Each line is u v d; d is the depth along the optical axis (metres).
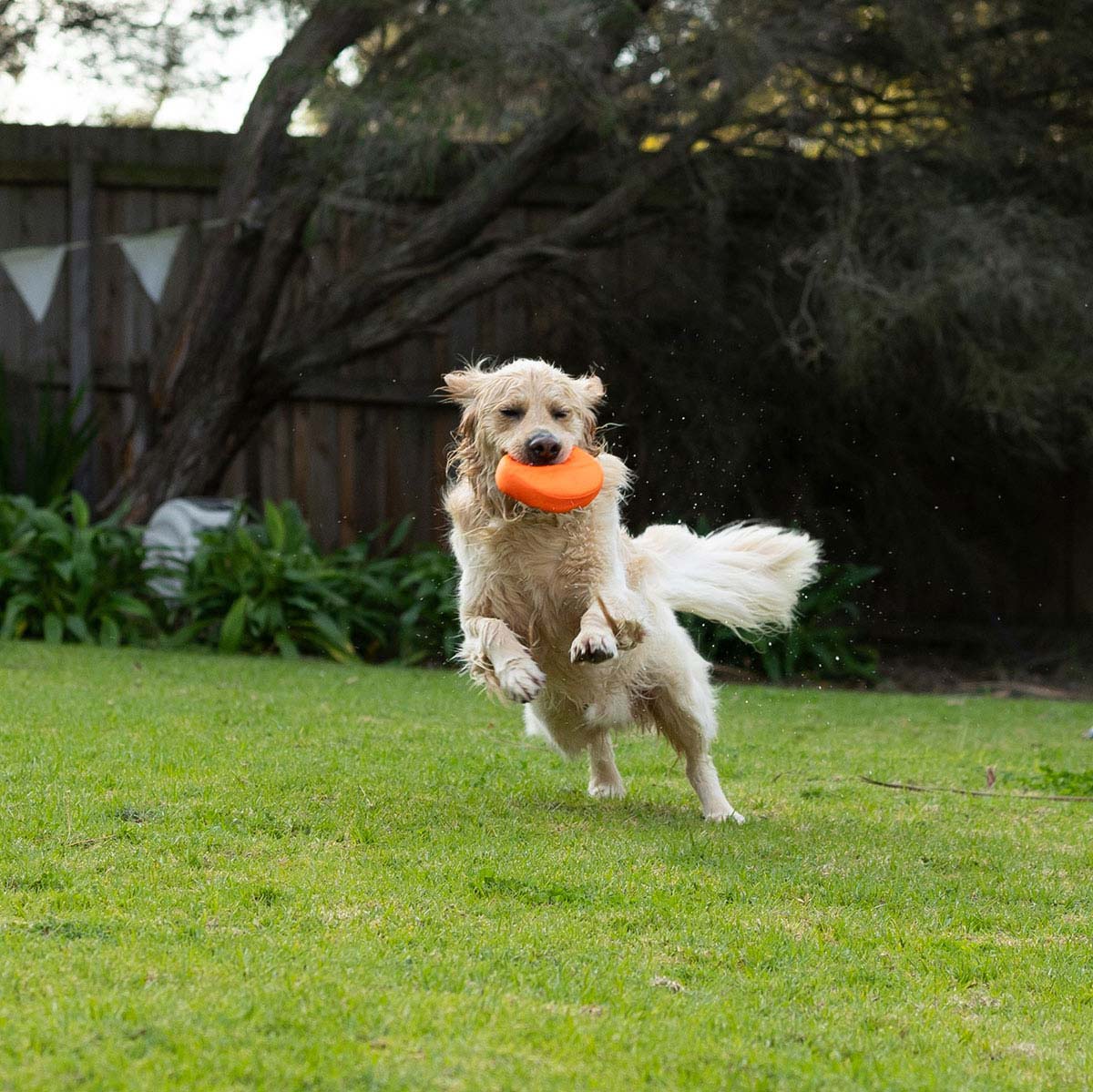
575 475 4.36
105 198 11.84
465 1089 2.35
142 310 11.93
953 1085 2.56
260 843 3.95
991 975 3.29
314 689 7.83
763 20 10.20
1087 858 4.56
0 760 4.93
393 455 12.37
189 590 10.08
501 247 11.65
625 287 12.23
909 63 10.77
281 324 12.23
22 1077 2.27
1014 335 10.94
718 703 5.18
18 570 9.74
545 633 4.68
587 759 5.99
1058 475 12.64
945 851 4.54
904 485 12.37
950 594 12.62
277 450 12.15
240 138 10.84
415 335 11.38
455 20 10.06
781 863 4.20
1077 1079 2.65
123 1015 2.54
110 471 11.91
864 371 10.93
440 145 10.26
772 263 11.72
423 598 10.43
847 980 3.15
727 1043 2.67
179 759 5.11
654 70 10.52
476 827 4.39
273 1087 2.30
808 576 5.57
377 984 2.82
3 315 11.72
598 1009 2.78
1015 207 10.51
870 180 11.12
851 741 7.25
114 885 3.43
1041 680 11.66
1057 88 11.14
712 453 12.08
